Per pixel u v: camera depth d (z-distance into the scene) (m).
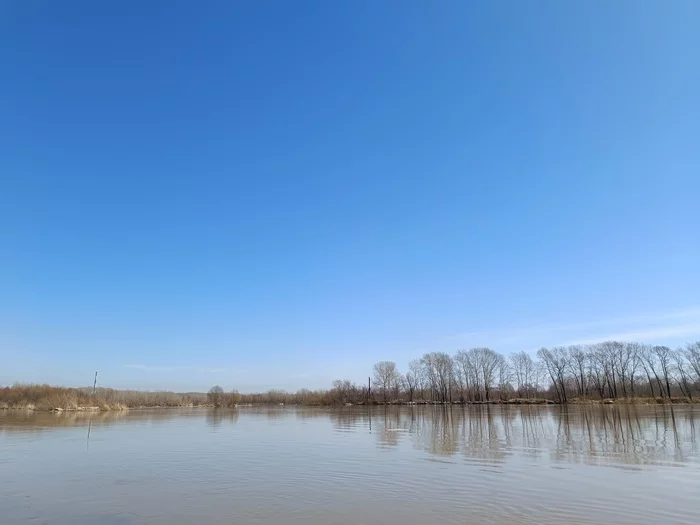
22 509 17.05
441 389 150.00
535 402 135.62
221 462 27.91
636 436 40.31
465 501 17.78
